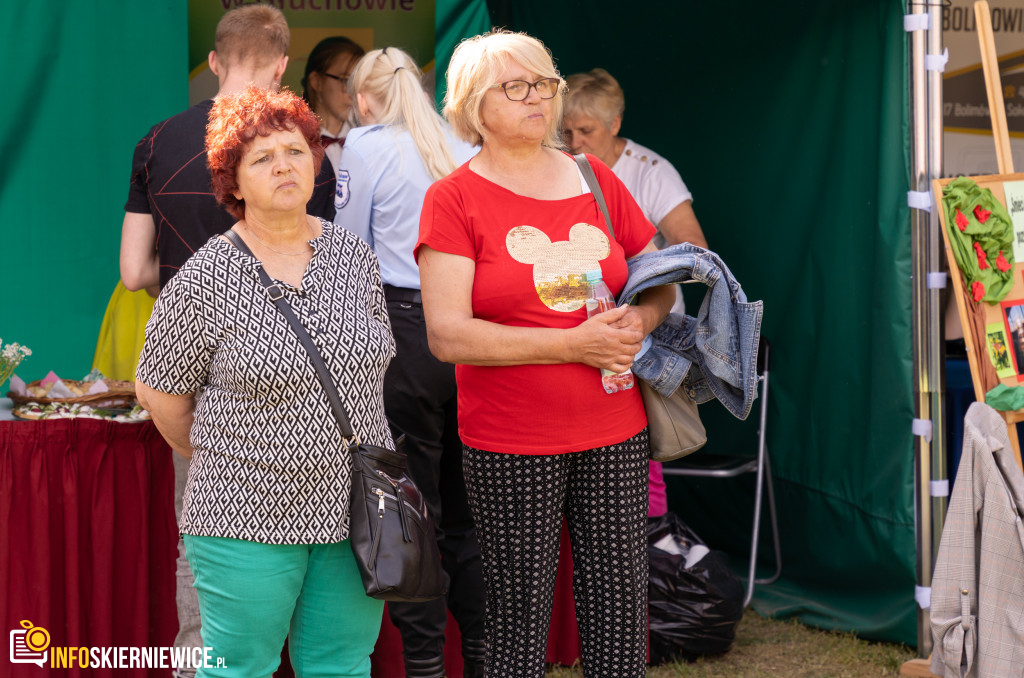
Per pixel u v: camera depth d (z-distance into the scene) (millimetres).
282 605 2488
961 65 5359
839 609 4480
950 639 3492
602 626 2789
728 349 2781
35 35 4309
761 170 4898
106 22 4422
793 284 4762
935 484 4016
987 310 3902
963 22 5344
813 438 4664
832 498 4527
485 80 2629
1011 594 3416
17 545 3367
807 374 4703
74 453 3441
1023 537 3383
